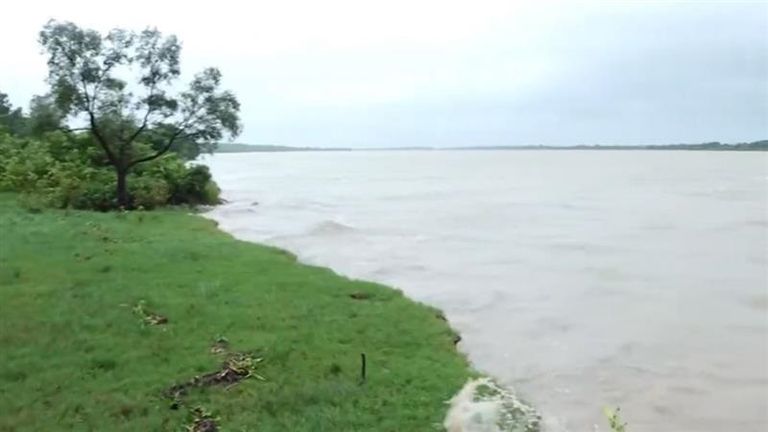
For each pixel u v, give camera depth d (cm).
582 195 7019
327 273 2200
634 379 1471
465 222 4322
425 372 1307
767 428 1238
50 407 1088
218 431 1041
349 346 1452
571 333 1802
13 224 2984
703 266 2781
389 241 3412
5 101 7444
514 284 2400
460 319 1906
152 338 1423
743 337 1789
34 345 1351
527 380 1448
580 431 1198
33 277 1917
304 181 10094
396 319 1683
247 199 6078
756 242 3478
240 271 2131
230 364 1291
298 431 1040
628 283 2444
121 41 3991
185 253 2402
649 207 5525
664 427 1236
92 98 3959
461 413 1109
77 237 2675
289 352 1385
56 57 3859
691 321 1939
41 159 4491
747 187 8525
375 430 1052
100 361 1280
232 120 4438
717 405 1338
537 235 3719
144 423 1045
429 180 10631
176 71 4175
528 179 11069
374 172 14438
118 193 4116
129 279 1942
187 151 4666
